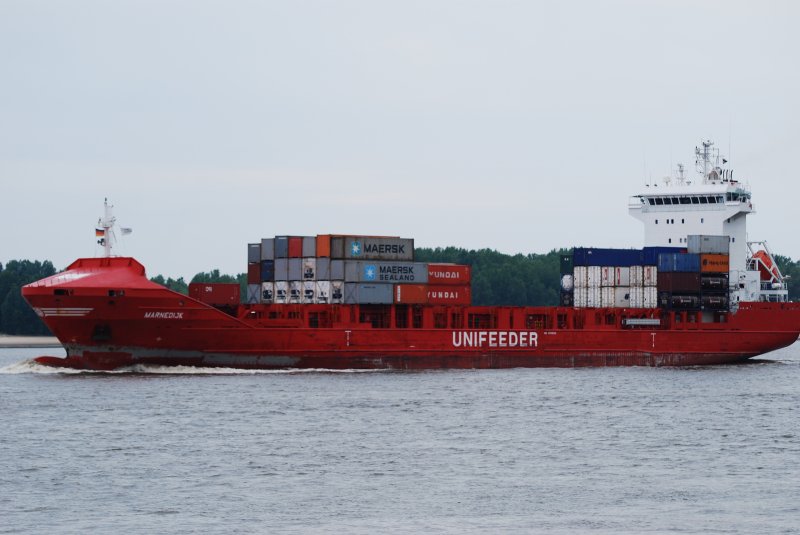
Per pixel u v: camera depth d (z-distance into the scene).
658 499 177.00
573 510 170.25
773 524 163.12
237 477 190.62
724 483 188.12
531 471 196.62
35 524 161.88
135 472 194.25
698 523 163.50
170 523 162.50
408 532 158.75
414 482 187.50
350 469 197.25
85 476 191.12
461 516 166.62
